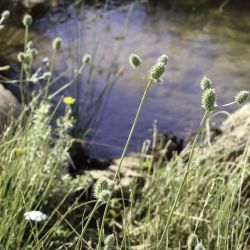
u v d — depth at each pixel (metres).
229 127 4.95
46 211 3.76
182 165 4.39
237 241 3.54
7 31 7.30
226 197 3.77
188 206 3.88
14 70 6.45
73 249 3.56
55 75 6.48
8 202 3.42
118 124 5.87
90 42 7.34
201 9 8.84
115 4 8.71
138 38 7.67
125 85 6.56
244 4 9.12
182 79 6.80
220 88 6.67
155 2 8.94
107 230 4.02
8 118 4.26
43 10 7.84
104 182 2.29
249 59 7.42
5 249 3.18
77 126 5.51
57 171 3.86
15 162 3.55
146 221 3.89
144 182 4.54
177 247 3.76
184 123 6.02
